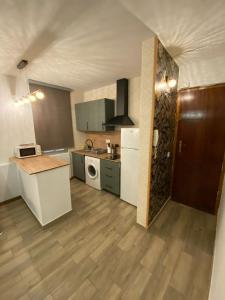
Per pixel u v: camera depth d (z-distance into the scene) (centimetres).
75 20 132
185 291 130
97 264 156
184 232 202
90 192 321
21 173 269
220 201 228
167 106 218
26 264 157
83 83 333
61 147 377
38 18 129
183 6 117
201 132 240
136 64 229
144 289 132
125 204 273
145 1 112
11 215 243
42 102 328
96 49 184
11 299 126
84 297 126
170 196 292
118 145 354
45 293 130
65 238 193
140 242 185
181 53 197
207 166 242
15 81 278
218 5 115
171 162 277
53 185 220
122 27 143
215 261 141
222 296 79
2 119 270
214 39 162
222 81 212
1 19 128
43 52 189
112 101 342
